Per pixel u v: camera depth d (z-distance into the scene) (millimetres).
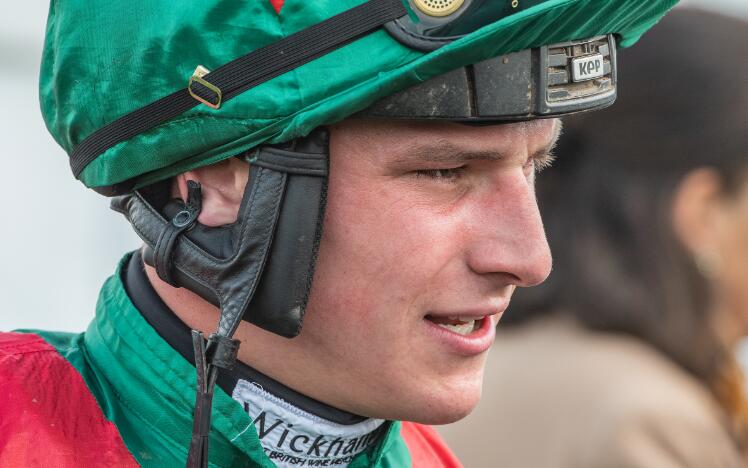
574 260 5652
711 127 5629
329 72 3326
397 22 3303
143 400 3809
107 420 3762
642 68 5660
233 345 3418
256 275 3428
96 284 8945
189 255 3570
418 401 3713
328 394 3816
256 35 3379
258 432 3850
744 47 5695
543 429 5332
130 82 3590
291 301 3438
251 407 3830
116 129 3666
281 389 3838
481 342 3775
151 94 3559
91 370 3965
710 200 5699
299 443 3912
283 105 3354
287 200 3418
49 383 3770
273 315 3463
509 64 3350
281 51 3354
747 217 5695
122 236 9117
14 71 8523
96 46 3658
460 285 3627
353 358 3676
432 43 3285
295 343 3732
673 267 5641
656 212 5645
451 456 5117
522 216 3615
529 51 3377
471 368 3801
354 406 3809
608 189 5688
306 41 3338
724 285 5719
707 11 5816
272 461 3834
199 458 3373
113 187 3824
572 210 5738
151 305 3908
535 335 5684
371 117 3381
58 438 3625
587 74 3469
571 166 5781
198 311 3824
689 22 5727
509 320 5773
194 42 3451
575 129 5762
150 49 3529
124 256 4250
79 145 3846
